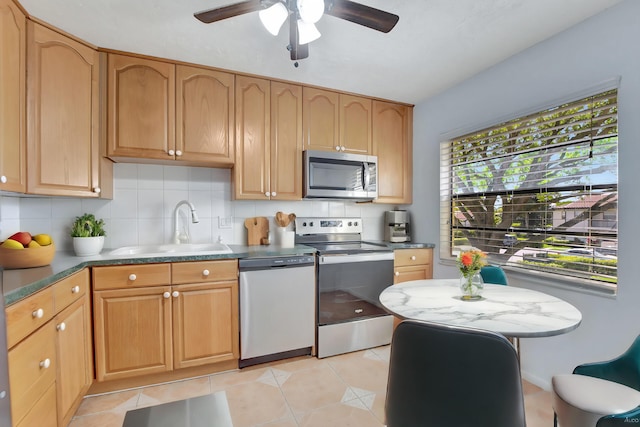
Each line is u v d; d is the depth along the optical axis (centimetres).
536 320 121
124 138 209
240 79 243
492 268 196
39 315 125
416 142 313
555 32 187
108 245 232
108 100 206
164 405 106
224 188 266
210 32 187
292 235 264
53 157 180
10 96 152
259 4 133
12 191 156
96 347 183
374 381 206
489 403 84
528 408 173
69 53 188
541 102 197
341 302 249
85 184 196
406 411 94
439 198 285
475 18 173
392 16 137
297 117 263
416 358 90
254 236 271
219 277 210
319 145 271
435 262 290
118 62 208
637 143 152
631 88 154
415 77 251
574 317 125
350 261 251
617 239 160
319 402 183
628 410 106
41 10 165
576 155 181
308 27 145
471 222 258
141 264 191
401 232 315
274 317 225
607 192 166
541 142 200
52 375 138
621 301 157
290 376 212
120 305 187
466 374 84
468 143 259
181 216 253
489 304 142
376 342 261
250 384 202
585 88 173
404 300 149
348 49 206
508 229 224
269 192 253
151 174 245
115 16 171
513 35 191
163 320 196
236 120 241
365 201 304
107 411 174
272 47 204
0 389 96
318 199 278
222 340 211
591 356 170
